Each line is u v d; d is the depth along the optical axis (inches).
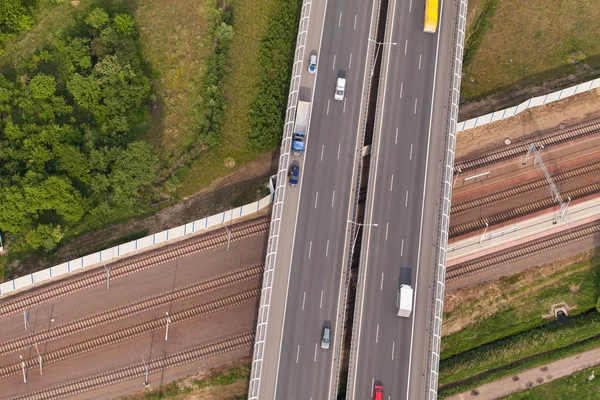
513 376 4074.8
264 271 3843.5
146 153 4136.3
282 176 3892.7
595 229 4345.5
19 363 3897.6
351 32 4252.0
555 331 4128.9
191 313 4040.4
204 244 4158.5
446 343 4119.1
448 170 3944.4
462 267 4242.1
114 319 3998.5
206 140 4333.2
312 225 3873.0
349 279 3782.0
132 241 4040.4
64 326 3973.9
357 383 3649.1
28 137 4160.9
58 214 4163.4
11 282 3944.4
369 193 3946.9
